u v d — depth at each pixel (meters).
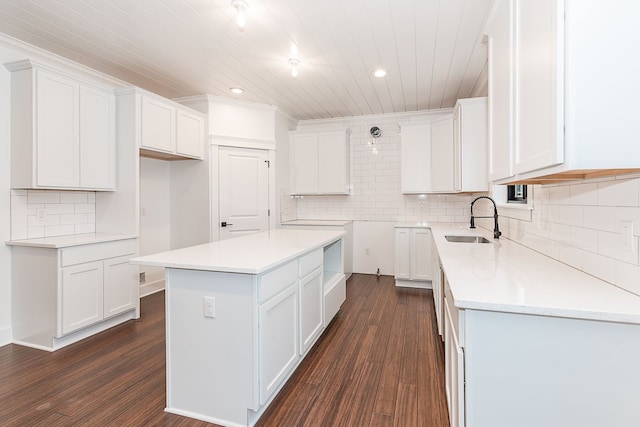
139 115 3.25
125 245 3.13
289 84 3.80
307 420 1.79
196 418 1.82
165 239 4.31
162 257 1.96
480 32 2.63
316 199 5.45
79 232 3.24
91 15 2.39
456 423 1.33
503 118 1.68
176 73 3.47
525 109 1.37
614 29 1.00
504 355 1.17
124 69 3.35
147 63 3.21
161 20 2.46
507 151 1.60
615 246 1.29
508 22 1.58
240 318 1.73
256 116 4.54
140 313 3.46
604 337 1.08
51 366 2.35
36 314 2.66
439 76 3.57
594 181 1.43
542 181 1.67
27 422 1.75
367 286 4.51
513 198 2.97
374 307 3.64
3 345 2.69
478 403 1.20
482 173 3.18
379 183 5.16
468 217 4.77
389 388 2.07
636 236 1.16
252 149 4.51
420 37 2.71
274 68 3.34
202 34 2.66
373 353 2.55
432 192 4.34
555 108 1.07
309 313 2.45
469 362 1.20
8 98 2.69
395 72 3.46
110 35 2.67
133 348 2.64
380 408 1.88
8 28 2.56
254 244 2.52
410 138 4.49
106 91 3.17
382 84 3.82
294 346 2.18
